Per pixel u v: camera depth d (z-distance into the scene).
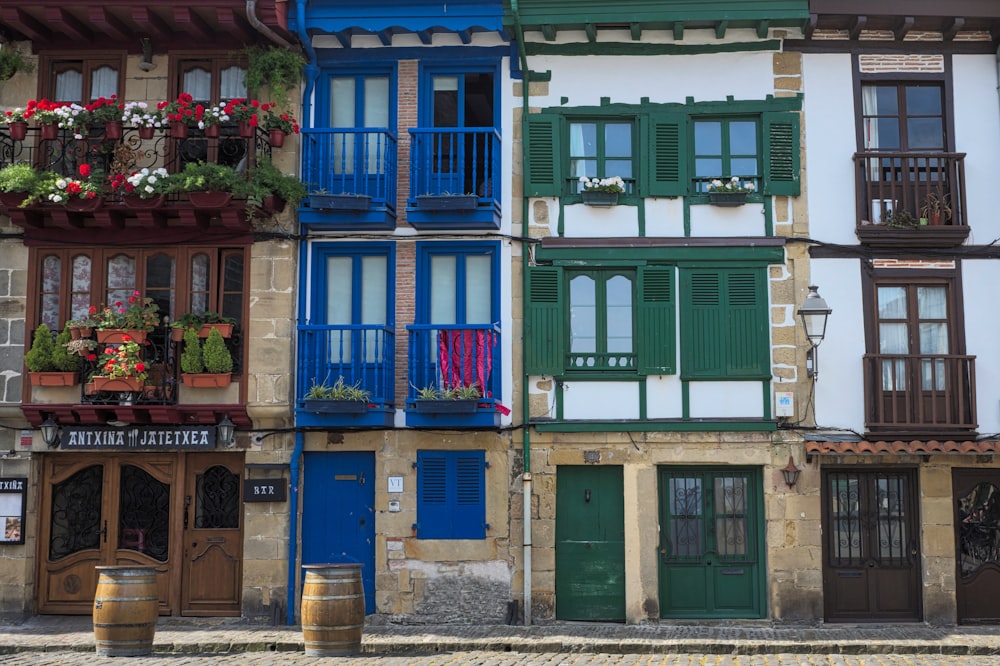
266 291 15.42
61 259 15.69
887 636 13.75
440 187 15.17
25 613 15.27
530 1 15.32
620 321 15.55
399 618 15.12
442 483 15.32
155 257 15.69
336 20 15.50
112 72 16.11
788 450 15.14
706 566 15.27
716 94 15.73
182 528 15.51
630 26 15.62
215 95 15.95
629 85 15.80
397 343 15.55
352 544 15.39
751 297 15.41
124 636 12.32
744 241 15.43
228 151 15.57
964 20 15.27
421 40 15.89
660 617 15.08
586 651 13.02
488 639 13.34
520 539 15.19
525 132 15.71
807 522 15.02
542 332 15.43
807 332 15.01
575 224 15.65
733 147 15.77
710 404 15.30
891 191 15.46
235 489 15.59
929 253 15.39
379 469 15.35
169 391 15.24
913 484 15.25
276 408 15.20
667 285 15.46
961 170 15.35
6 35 16.05
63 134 15.30
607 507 15.36
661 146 15.67
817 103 15.66
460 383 14.89
